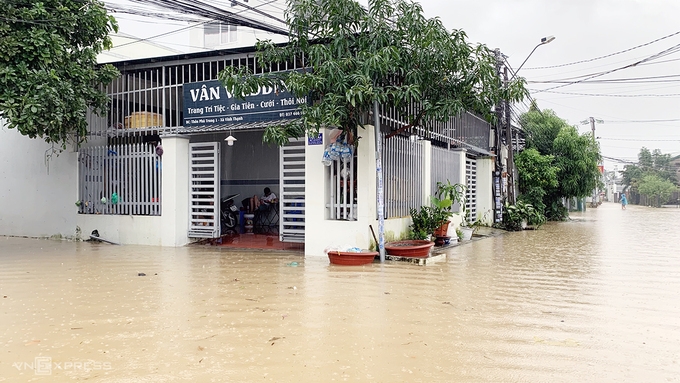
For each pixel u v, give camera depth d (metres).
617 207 50.06
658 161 65.62
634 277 8.39
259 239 13.01
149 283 7.51
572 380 3.93
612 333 5.17
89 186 13.03
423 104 9.65
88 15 10.62
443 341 4.86
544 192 22.59
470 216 17.69
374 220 10.20
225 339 4.87
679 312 6.04
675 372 4.10
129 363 4.25
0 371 4.08
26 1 9.71
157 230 12.04
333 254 9.25
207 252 10.98
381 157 10.33
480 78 9.74
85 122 11.25
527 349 4.64
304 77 8.95
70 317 5.64
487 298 6.70
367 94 8.70
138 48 18.98
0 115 10.23
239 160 16.00
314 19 9.69
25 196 13.90
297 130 9.77
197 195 12.23
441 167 14.25
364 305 6.20
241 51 11.38
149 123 12.32
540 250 12.12
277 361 4.30
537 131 24.69
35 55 9.60
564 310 6.10
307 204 10.51
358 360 4.33
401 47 9.51
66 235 13.29
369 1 9.48
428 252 10.32
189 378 3.93
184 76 12.41
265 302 6.32
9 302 6.33
